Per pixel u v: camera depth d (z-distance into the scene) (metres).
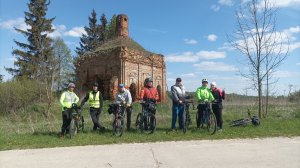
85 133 13.95
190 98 14.60
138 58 37.16
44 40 53.97
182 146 10.73
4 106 32.38
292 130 13.80
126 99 14.50
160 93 40.03
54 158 9.36
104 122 19.59
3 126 21.19
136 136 12.80
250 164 8.20
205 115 14.07
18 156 9.73
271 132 13.31
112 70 36.03
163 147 10.60
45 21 55.72
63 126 13.31
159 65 40.06
